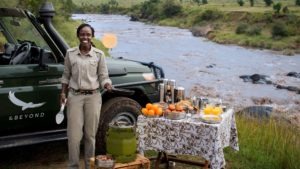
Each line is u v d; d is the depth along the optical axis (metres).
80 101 4.88
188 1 155.62
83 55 4.87
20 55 5.44
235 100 21.12
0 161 5.87
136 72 6.39
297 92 23.73
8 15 5.91
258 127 8.12
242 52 46.25
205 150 4.79
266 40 57.75
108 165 4.35
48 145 6.62
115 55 35.44
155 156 5.81
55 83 5.47
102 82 4.97
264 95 22.62
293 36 60.69
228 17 85.44
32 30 5.70
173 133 4.95
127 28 75.00
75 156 4.95
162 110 5.16
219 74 28.97
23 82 5.25
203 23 87.94
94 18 111.50
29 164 5.81
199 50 44.69
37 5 15.44
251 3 118.56
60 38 5.61
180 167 5.85
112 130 4.56
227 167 5.99
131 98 6.40
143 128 5.09
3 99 5.09
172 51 41.75
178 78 26.61
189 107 5.26
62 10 34.81
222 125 4.95
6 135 5.31
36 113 5.36
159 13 104.94
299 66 35.50
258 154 6.42
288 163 6.06
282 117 13.86
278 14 78.75
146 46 45.06
